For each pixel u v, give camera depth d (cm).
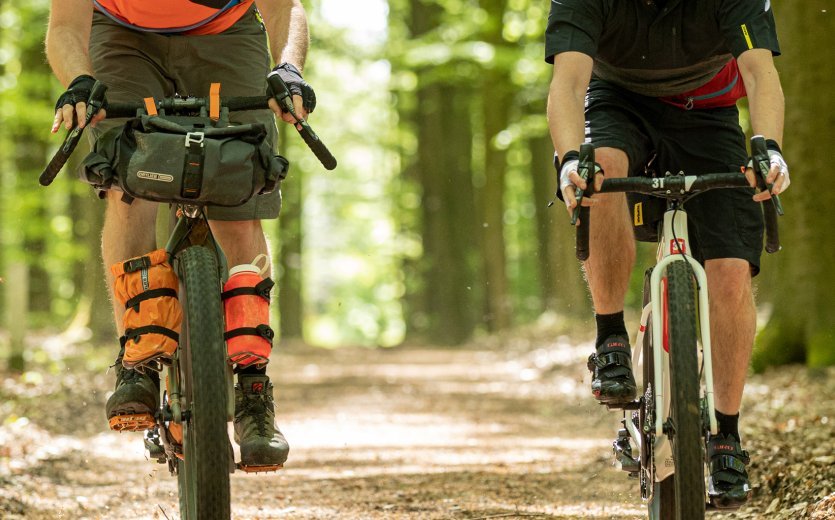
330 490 858
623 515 738
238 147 464
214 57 549
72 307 3534
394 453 1109
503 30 3114
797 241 1429
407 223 4628
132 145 462
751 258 539
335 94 4853
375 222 6144
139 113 469
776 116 476
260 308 490
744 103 1853
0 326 2572
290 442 1205
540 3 2970
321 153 489
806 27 1428
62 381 1486
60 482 865
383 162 5309
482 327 4325
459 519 728
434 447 1161
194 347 457
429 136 4109
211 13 538
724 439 537
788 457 803
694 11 519
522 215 4750
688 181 457
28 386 1417
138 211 534
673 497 517
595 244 542
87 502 784
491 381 2172
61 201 3269
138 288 485
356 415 1518
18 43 2548
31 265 2858
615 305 550
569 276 3169
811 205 1421
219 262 510
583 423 1391
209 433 448
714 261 540
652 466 514
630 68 543
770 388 1306
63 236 2808
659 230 534
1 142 2825
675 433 450
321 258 6912
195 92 554
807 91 1429
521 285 4756
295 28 534
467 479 913
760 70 491
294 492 848
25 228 2672
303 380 2222
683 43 527
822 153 1422
